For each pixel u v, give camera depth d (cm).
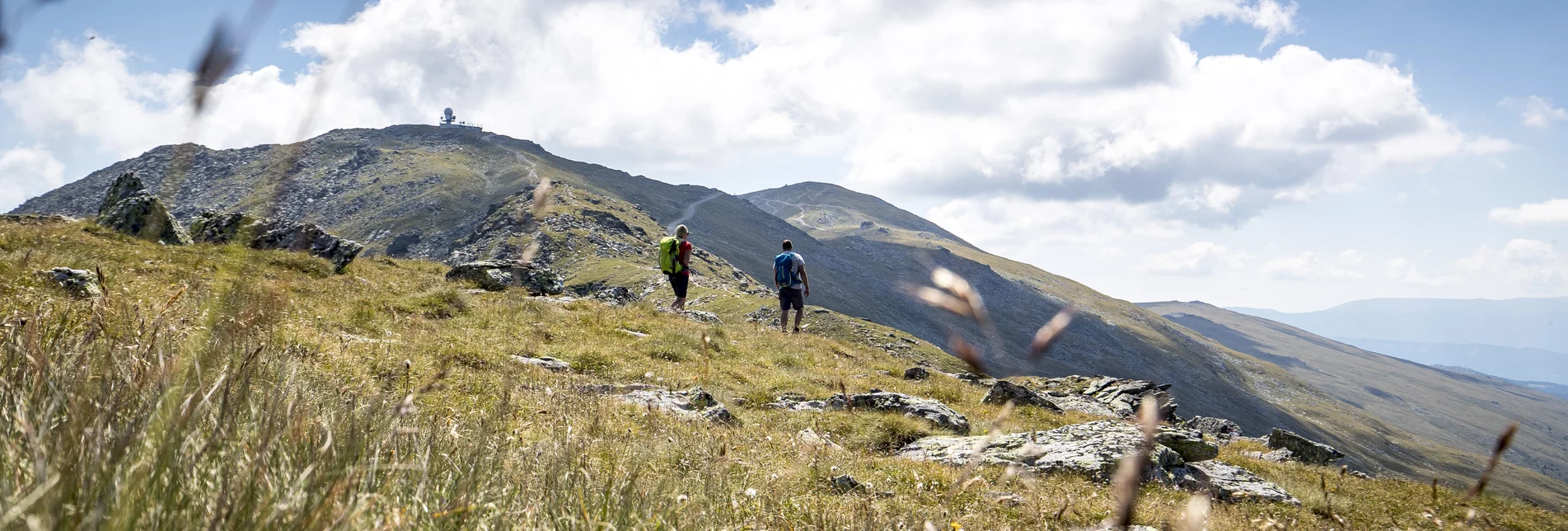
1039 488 938
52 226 2545
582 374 1562
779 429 1338
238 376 250
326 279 2205
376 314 1645
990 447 1246
